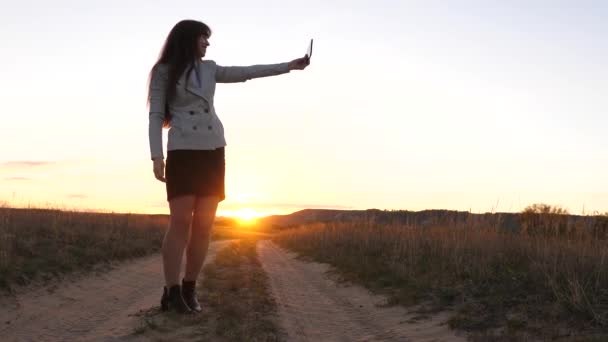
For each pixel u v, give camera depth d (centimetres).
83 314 716
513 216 1280
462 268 934
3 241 1073
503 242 1082
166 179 551
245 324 591
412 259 1139
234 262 1553
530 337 552
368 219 1978
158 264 1505
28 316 705
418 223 1641
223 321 577
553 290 657
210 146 548
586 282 697
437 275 935
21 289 850
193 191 544
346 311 811
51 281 951
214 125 556
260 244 3369
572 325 570
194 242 574
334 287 1081
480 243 1092
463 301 746
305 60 559
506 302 687
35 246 1192
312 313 773
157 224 2448
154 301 815
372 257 1394
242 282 1005
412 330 653
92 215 2022
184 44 543
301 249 2225
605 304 605
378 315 770
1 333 605
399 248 1284
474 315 666
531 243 1023
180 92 541
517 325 595
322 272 1364
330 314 779
